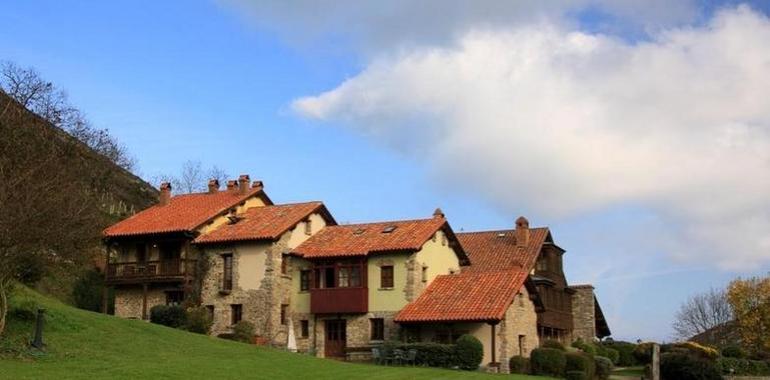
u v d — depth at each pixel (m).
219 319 43.78
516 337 40.12
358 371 27.33
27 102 41.44
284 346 42.25
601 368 42.16
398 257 40.91
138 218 49.09
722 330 76.19
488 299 38.28
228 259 44.72
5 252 22.98
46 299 32.59
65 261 27.28
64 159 33.94
